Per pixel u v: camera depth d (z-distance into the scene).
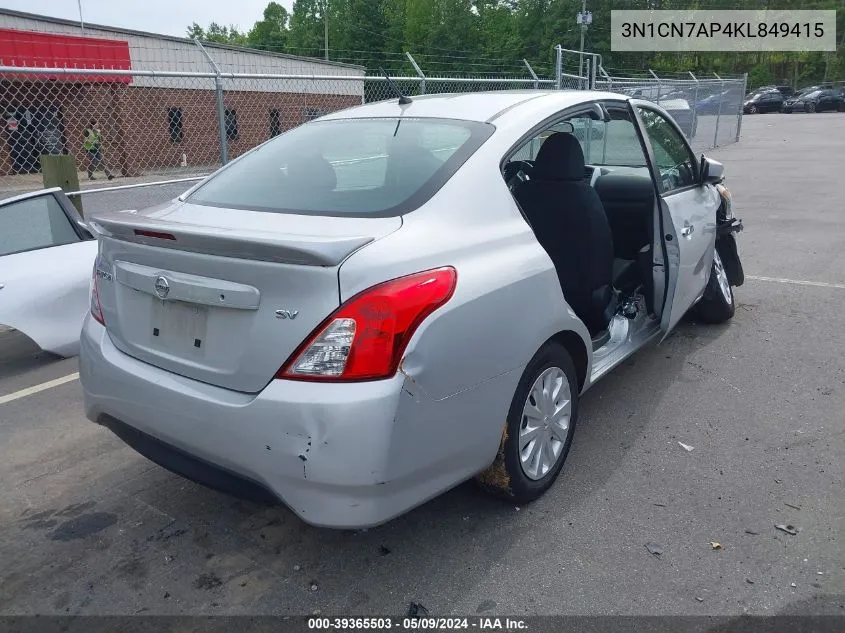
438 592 2.58
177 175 12.12
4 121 12.42
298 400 2.22
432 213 2.63
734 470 3.36
